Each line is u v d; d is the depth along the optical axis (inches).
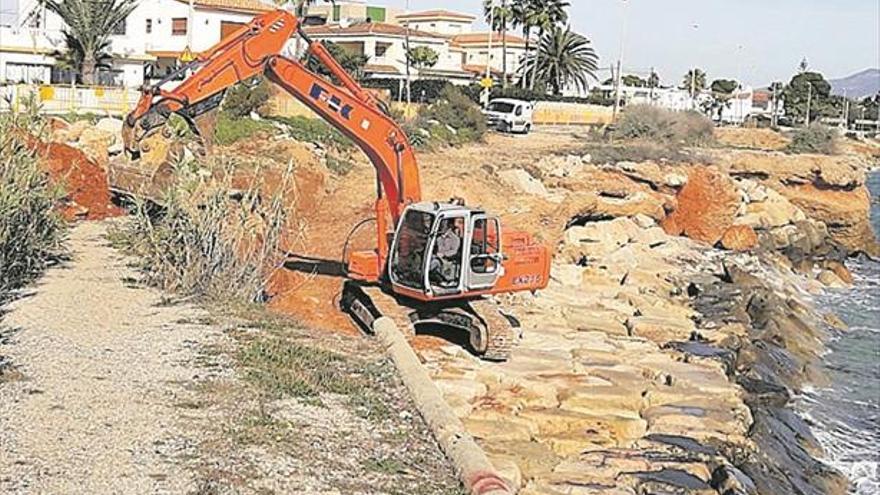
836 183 2023.9
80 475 399.9
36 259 770.8
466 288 732.0
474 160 1598.2
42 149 949.2
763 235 1738.4
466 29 4554.6
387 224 777.6
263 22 795.4
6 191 740.0
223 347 603.8
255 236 815.1
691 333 978.1
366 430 492.4
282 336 652.7
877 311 1487.5
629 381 753.6
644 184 1649.9
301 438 468.4
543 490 543.8
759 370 952.3
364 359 626.2
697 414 710.5
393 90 2787.9
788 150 2581.2
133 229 903.1
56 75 2381.9
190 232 758.5
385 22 3964.1
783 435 796.0
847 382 1061.1
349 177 1381.6
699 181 1697.8
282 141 1384.1
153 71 2605.8
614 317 992.2
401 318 735.1
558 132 2438.5
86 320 644.7
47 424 452.8
